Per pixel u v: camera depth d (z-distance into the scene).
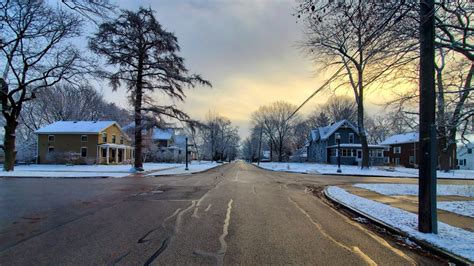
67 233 5.85
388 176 24.78
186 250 4.83
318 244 5.32
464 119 8.58
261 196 11.55
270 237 5.70
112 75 24.19
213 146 81.50
